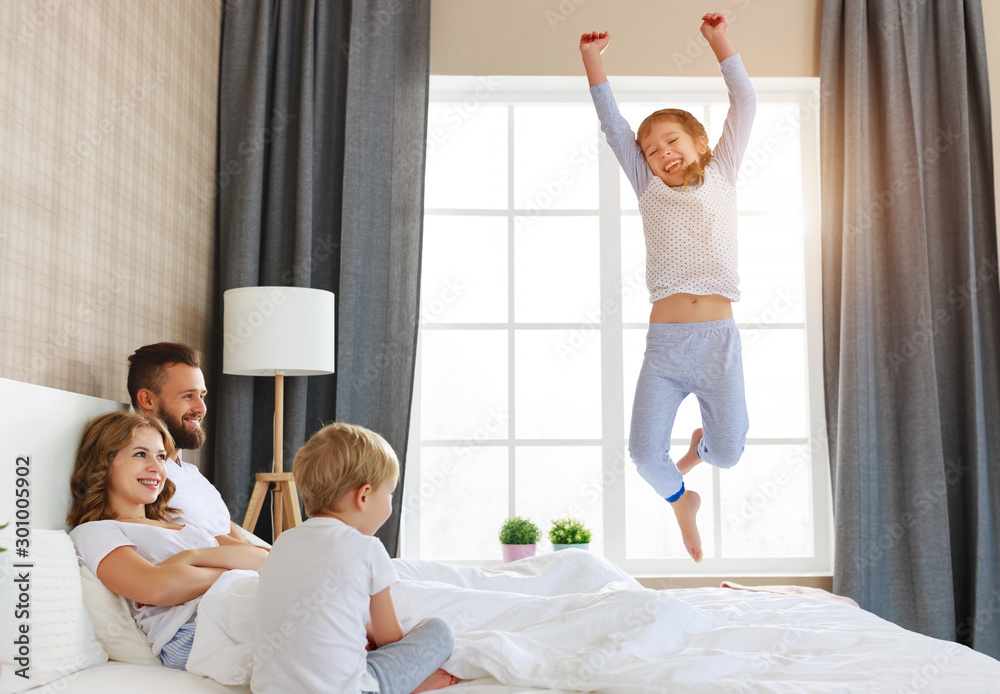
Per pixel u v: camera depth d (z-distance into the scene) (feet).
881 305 10.44
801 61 10.98
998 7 10.98
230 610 4.92
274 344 8.67
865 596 9.89
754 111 7.63
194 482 6.97
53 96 6.27
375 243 10.38
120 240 7.50
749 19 11.01
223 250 10.16
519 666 4.60
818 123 11.36
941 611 9.74
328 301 9.07
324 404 10.33
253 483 10.06
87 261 6.85
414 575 6.10
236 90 10.38
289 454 9.82
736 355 7.42
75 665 4.78
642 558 10.85
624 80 11.03
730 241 7.47
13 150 5.72
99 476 5.77
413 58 10.62
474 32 10.93
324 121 10.62
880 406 10.29
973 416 10.10
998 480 10.18
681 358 7.51
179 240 9.04
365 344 10.23
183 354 7.18
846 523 9.98
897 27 10.69
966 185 10.39
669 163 7.48
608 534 10.91
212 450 10.16
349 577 4.49
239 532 7.33
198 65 9.64
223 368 9.09
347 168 10.27
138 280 7.92
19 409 5.18
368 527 4.99
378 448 4.95
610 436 11.02
